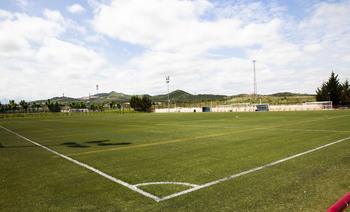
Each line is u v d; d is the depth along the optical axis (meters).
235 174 4.78
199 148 7.95
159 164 5.86
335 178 4.37
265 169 5.09
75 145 9.57
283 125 15.65
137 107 89.44
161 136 11.70
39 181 4.73
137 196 3.74
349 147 7.32
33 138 12.59
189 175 4.82
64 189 4.20
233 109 70.69
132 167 5.64
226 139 9.91
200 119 26.70
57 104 105.44
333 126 13.87
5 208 3.41
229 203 3.36
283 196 3.58
